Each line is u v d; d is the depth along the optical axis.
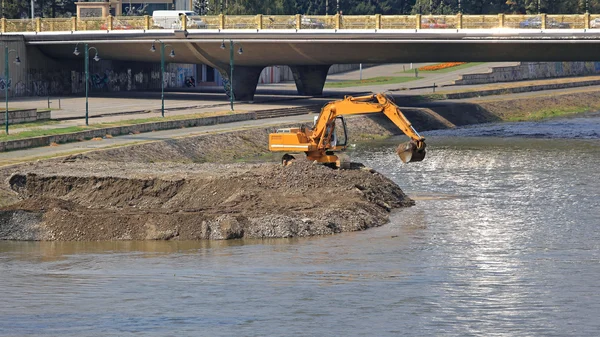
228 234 91.56
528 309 67.44
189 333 62.22
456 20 179.75
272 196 102.62
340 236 93.12
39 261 83.19
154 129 167.12
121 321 64.88
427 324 63.84
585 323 64.12
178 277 76.62
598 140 177.62
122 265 81.25
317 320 64.81
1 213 94.50
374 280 75.44
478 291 72.12
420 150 103.94
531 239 91.25
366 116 196.38
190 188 104.56
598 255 84.12
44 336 61.75
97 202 104.38
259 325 63.84
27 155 130.00
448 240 90.88
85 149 137.75
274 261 82.19
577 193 118.31
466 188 123.25
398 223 99.50
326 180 106.50
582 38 167.50
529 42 172.88
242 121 188.88
